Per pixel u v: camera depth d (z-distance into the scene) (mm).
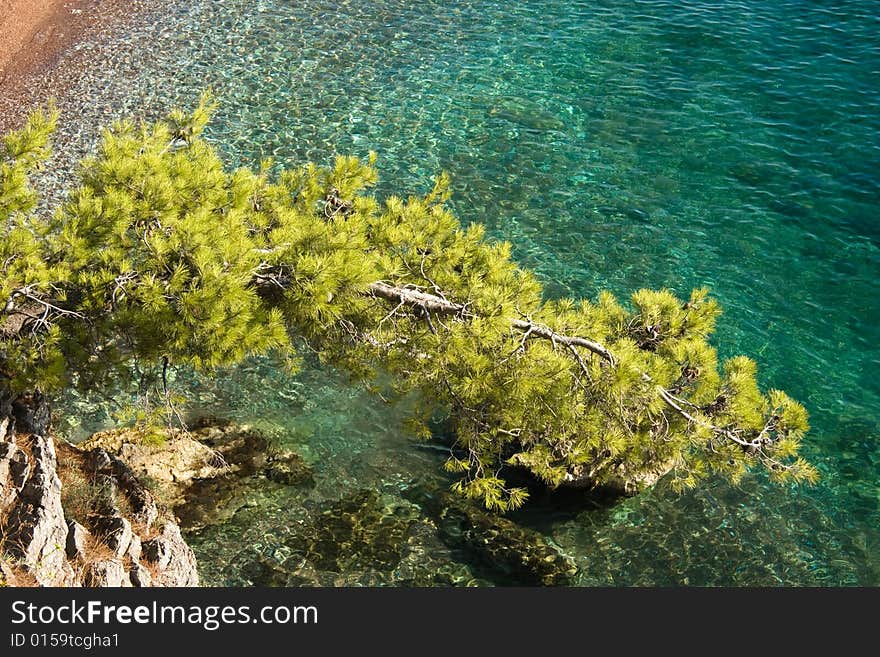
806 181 27859
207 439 18797
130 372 14328
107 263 13148
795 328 22688
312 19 37562
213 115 30641
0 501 13547
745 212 26766
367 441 19438
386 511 17766
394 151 29219
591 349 14812
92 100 31391
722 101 31969
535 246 25438
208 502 17438
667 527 17625
